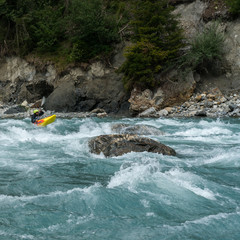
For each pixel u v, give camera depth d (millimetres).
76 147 9773
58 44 29859
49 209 5168
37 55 29578
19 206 5273
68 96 25969
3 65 31391
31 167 7652
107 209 5168
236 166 7730
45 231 4473
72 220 4805
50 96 26312
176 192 5859
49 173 7199
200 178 6727
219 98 22422
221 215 4941
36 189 6172
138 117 21484
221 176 7000
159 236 4316
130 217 4898
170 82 23219
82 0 28406
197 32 25531
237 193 5926
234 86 23328
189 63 23141
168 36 23250
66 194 5750
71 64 27016
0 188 6211
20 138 11805
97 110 24562
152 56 22781
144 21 23797
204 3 26938
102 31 26656
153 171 7113
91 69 26562
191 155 9047
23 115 24375
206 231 4445
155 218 4863
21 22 30188
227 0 25750
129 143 8977
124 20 28469
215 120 17797
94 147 9227
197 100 22656
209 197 5691
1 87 31125
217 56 23891
